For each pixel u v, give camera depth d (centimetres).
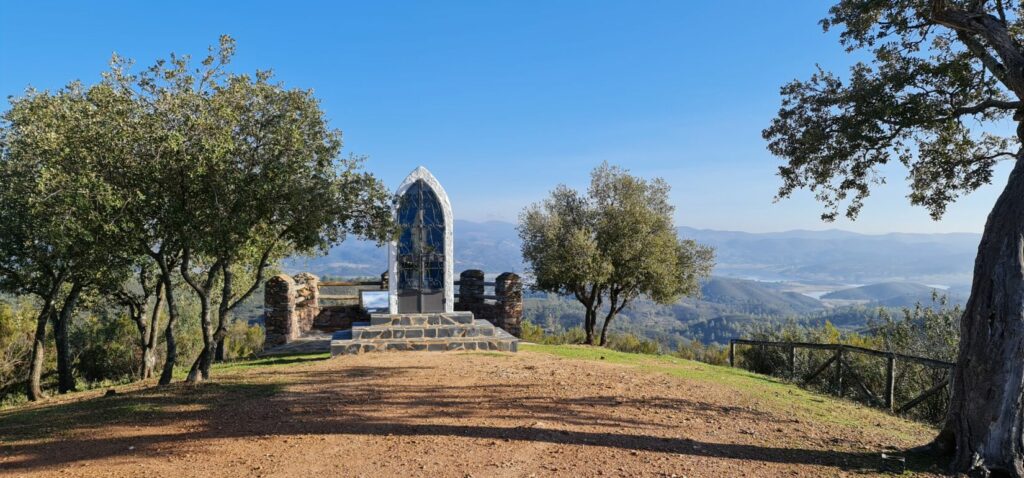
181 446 620
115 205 753
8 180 1052
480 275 1884
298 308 1838
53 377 2088
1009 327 520
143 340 1877
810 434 689
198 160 800
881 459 579
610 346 2214
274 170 888
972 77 969
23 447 623
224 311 1035
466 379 982
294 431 672
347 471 543
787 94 1115
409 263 1553
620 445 621
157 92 845
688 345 2283
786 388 1099
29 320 2073
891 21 962
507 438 641
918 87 990
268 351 1491
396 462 567
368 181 1007
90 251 848
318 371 1067
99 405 820
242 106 888
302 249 1080
